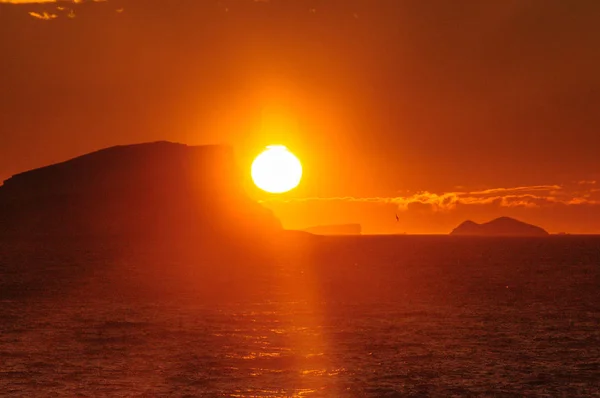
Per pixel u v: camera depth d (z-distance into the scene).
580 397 53.56
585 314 94.56
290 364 63.69
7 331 79.00
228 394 53.59
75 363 63.09
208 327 82.94
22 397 51.97
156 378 58.06
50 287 126.19
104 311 96.25
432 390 55.25
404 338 76.31
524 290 125.69
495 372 60.97
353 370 61.50
